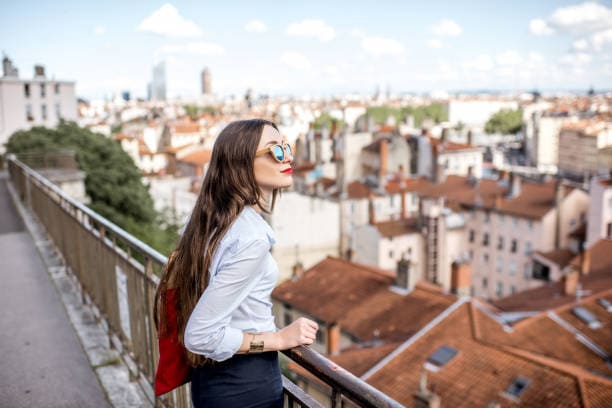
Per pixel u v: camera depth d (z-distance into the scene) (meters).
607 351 24.03
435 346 21.92
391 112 183.00
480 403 18.30
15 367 6.65
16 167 21.44
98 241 7.06
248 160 2.62
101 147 41.41
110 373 6.40
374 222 56.59
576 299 30.20
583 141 135.38
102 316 7.29
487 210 60.69
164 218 42.50
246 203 2.64
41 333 7.64
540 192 60.31
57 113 76.25
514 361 19.83
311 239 57.22
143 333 5.41
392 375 20.75
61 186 26.66
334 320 30.53
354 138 75.75
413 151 76.44
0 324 8.01
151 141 75.44
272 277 2.68
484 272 62.34
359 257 57.75
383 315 28.95
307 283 35.72
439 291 28.80
